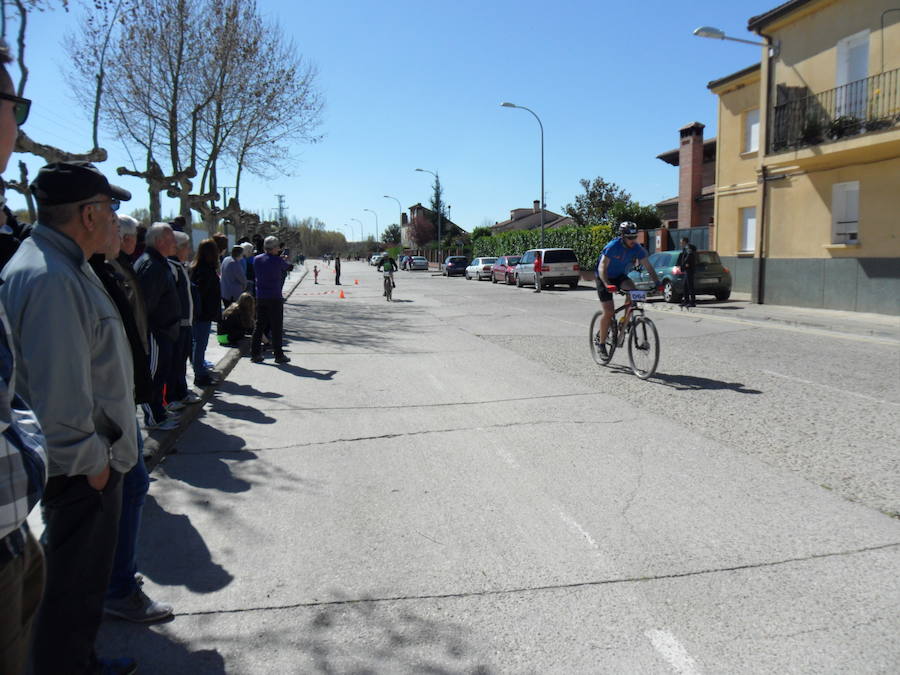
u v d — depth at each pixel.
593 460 5.29
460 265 46.97
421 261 62.34
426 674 2.68
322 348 11.77
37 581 1.88
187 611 3.15
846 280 16.22
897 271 15.01
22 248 2.28
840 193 16.45
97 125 12.42
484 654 2.80
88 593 2.44
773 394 7.50
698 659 2.74
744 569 3.48
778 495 4.49
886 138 13.87
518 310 18.78
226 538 3.95
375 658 2.79
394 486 4.79
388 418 6.73
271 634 2.97
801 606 3.12
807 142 16.05
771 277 18.28
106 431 2.43
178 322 5.94
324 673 2.70
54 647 2.40
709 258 19.58
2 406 1.61
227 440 5.95
